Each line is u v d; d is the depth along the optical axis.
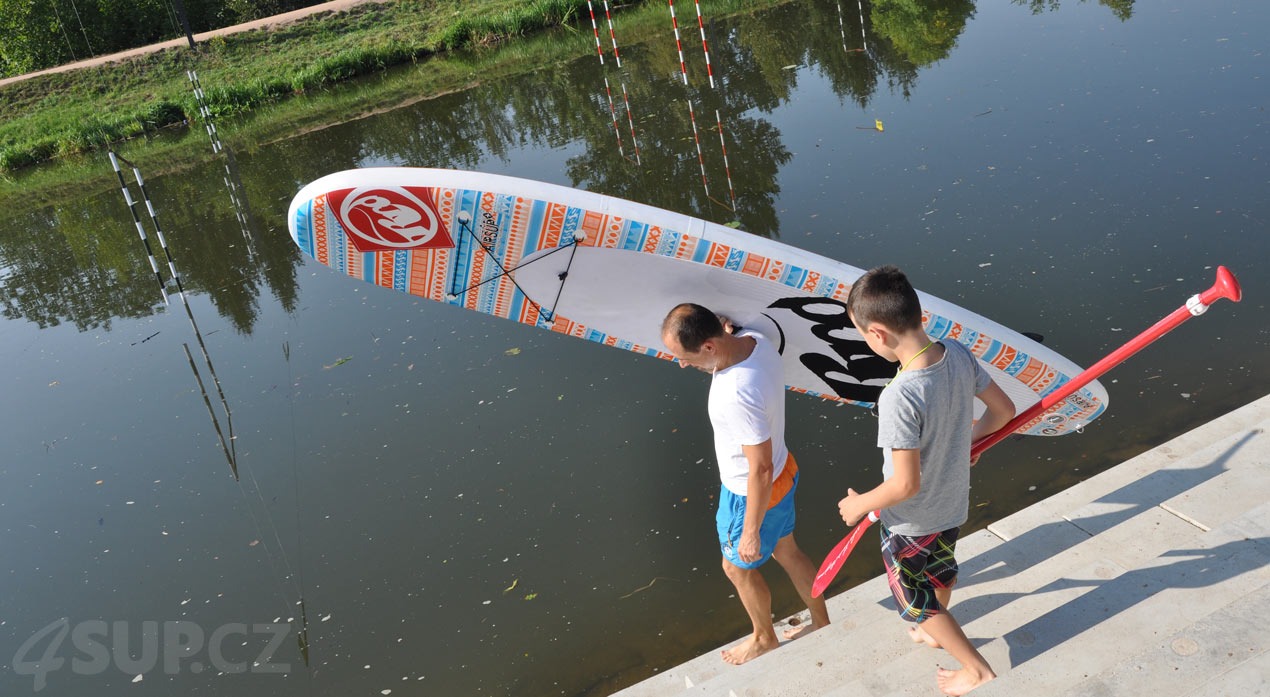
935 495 2.15
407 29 24.16
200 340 7.65
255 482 5.39
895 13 14.02
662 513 4.52
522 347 6.29
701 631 3.85
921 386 2.01
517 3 23.81
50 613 4.58
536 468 5.01
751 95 11.45
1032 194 6.67
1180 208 5.94
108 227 12.14
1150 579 2.38
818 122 9.75
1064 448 4.33
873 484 4.38
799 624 3.56
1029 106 8.54
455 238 3.41
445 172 3.35
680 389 5.45
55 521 5.35
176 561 4.84
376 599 4.32
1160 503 3.12
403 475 5.17
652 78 13.79
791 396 5.12
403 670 3.91
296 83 21.58
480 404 5.70
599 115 12.32
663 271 3.45
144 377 7.13
